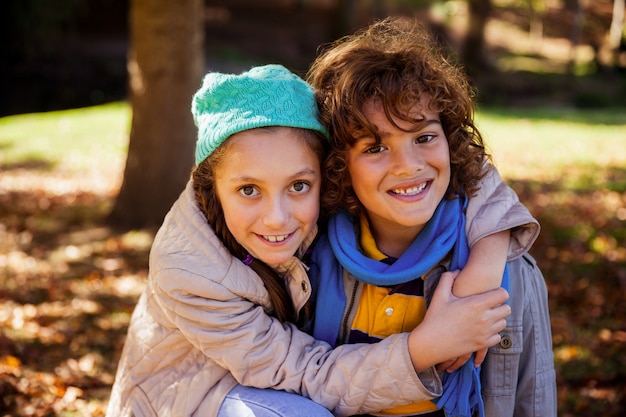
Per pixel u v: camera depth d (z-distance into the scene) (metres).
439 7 33.25
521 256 1.91
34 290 5.77
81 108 17.39
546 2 35.59
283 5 33.00
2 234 7.34
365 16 30.17
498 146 12.45
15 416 3.61
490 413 1.84
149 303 1.95
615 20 30.38
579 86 24.77
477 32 23.23
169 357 1.90
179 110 7.00
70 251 6.73
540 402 1.90
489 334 1.71
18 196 8.87
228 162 1.72
